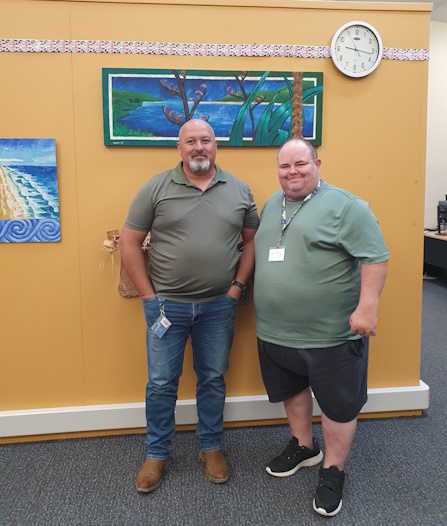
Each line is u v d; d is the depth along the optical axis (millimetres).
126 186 2049
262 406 2205
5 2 1903
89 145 2016
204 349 1869
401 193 2191
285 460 1839
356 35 2059
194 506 1654
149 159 2045
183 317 1785
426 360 3137
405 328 2279
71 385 2141
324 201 1591
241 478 1819
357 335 1611
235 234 1820
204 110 2033
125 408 2129
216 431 1902
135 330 2143
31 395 2119
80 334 2117
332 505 1583
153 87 1990
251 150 2094
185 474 1846
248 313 2182
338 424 1645
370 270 1523
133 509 1636
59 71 1960
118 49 1971
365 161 2158
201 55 2016
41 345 2102
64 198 2029
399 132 2158
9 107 1952
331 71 2092
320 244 1556
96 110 1999
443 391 2609
